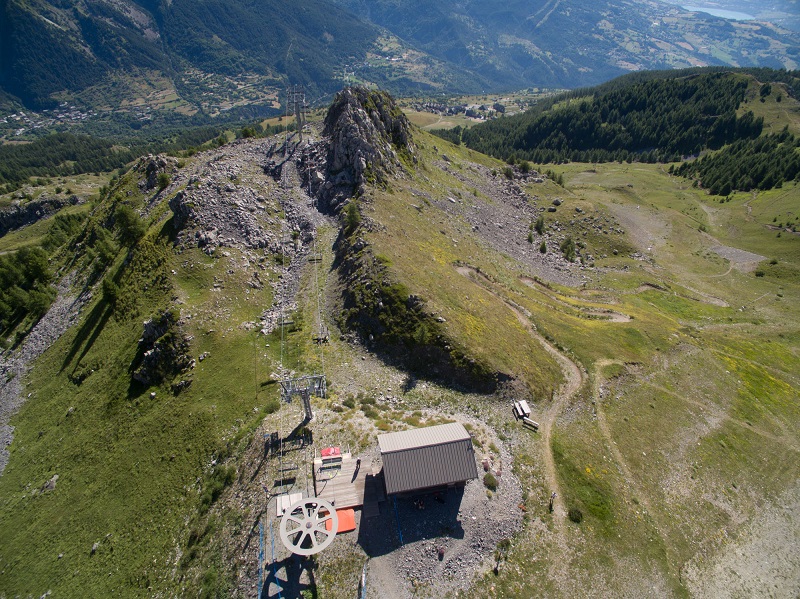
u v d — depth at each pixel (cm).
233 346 7038
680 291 12825
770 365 9012
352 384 6253
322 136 13600
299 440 5197
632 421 6594
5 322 11225
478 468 5094
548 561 4503
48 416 7662
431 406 5984
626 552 4791
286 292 8231
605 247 15012
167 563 4659
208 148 15762
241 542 4356
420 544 4350
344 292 7775
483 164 18488
